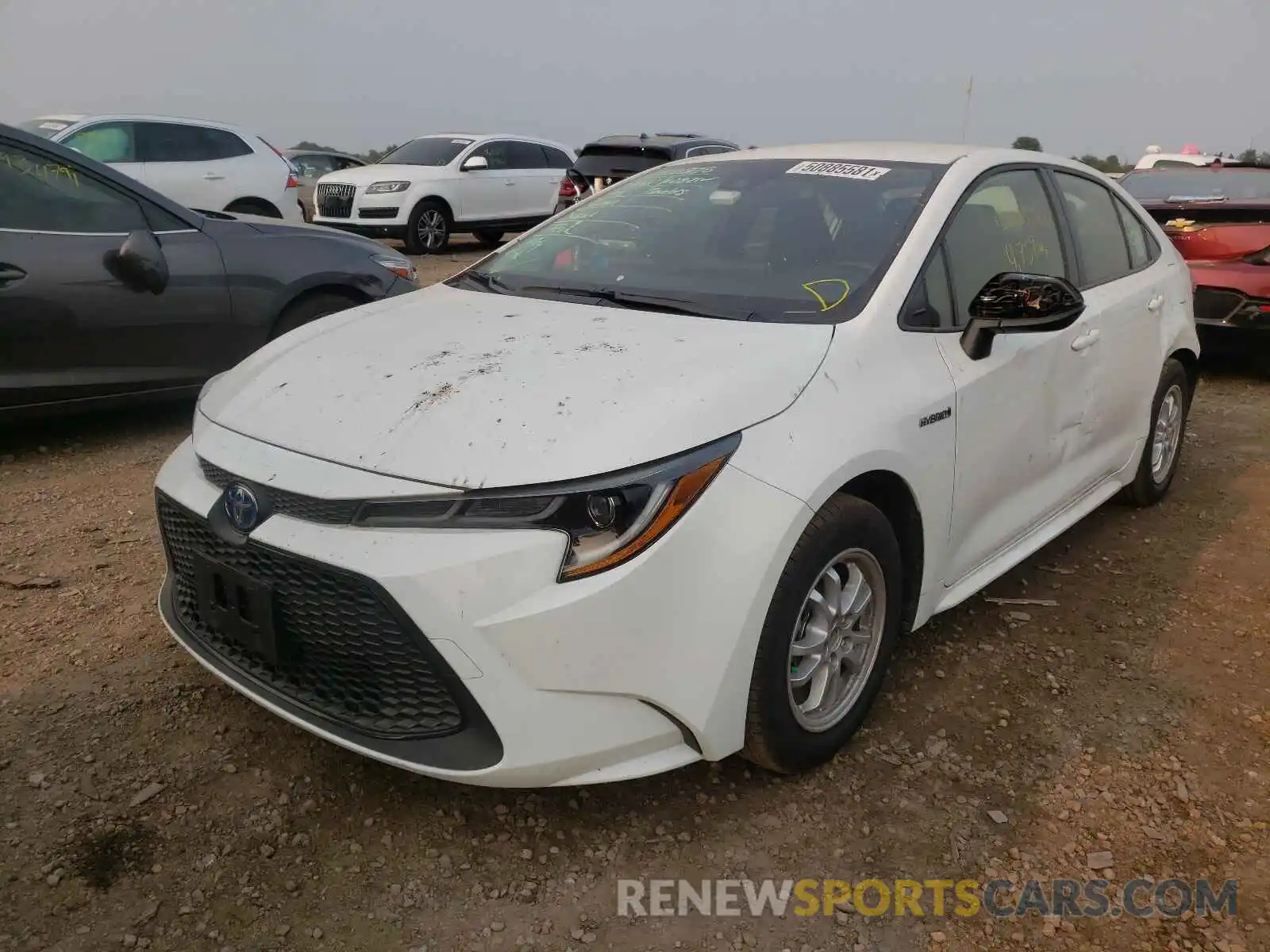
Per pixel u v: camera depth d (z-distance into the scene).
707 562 2.14
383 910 2.16
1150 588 3.82
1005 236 3.31
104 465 4.84
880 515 2.56
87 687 2.89
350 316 3.11
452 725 2.13
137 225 4.91
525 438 2.13
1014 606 3.64
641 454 2.10
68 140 9.83
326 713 2.25
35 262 4.53
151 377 5.01
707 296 2.90
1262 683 3.16
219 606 2.38
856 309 2.71
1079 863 2.37
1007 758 2.74
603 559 2.06
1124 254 4.11
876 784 2.62
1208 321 6.94
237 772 2.56
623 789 2.56
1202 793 2.62
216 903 2.15
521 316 2.86
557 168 15.48
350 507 2.13
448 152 14.31
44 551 3.80
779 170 3.45
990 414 2.96
